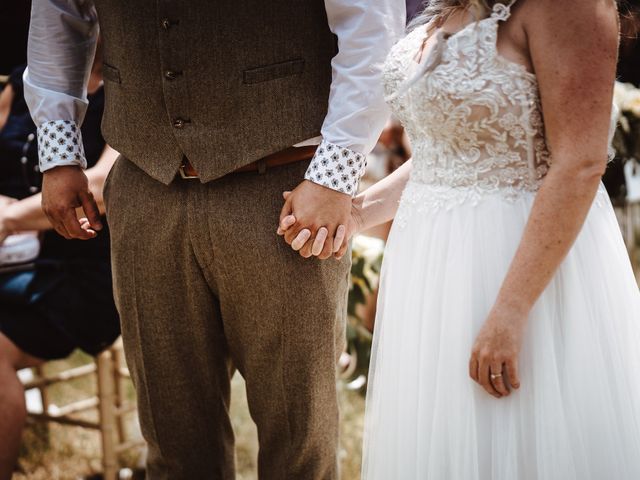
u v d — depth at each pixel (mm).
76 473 3012
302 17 1715
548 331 1480
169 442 2023
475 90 1470
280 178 1792
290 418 1903
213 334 1961
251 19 1687
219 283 1844
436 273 1579
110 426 2783
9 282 2428
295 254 1784
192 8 1680
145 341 1950
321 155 1683
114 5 1752
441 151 1585
